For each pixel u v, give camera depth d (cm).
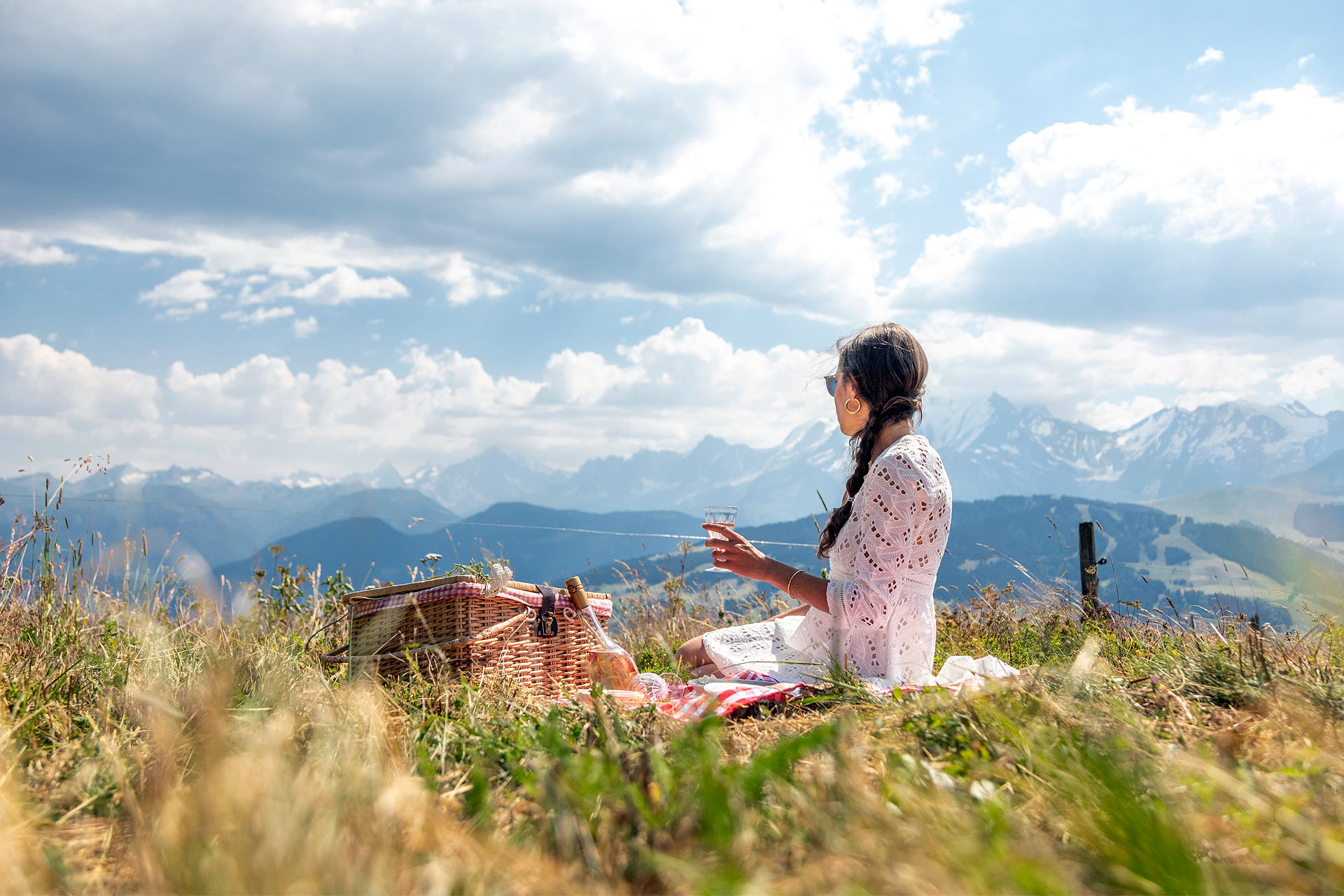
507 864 147
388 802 157
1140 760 203
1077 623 601
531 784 199
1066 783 178
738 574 433
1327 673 329
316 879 121
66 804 214
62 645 388
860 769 204
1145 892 136
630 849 158
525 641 415
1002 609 676
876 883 132
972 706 262
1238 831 169
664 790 176
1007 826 163
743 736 278
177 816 146
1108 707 264
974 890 126
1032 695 265
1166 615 515
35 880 153
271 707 249
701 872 137
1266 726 254
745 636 476
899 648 415
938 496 416
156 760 216
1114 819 154
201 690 267
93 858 175
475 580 403
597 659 429
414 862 149
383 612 409
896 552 410
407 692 332
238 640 330
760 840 161
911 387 444
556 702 349
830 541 458
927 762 226
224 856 127
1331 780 198
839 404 461
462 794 204
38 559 472
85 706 316
